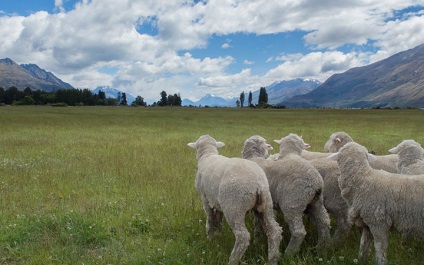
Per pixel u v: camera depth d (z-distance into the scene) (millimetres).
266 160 6703
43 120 37594
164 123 37000
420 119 44406
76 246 6094
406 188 5059
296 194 5902
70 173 11133
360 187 5383
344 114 61469
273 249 5379
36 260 5570
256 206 5551
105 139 20844
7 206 8008
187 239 6469
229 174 5586
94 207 7906
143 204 8219
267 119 45656
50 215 7219
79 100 143000
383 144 18766
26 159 13711
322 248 5875
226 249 5898
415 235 5062
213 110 86188
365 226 5520
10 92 148750
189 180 10375
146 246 6102
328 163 6621
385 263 5113
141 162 13000
